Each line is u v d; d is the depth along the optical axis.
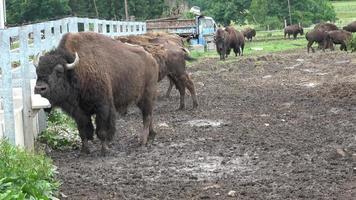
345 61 26.64
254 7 71.31
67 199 7.85
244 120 14.23
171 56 15.76
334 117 14.09
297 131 12.60
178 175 9.29
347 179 8.67
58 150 11.51
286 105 16.19
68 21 15.25
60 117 13.47
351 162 9.74
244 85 21.11
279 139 11.82
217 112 15.59
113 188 8.46
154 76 12.24
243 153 10.74
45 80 10.06
